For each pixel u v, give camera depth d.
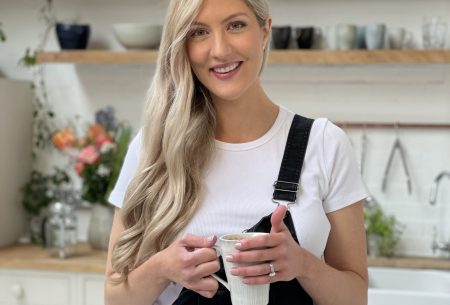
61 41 3.32
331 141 1.47
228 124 1.50
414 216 3.23
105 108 3.52
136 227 1.53
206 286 1.31
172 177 1.48
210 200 1.47
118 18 3.49
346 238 1.46
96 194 3.23
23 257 3.12
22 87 3.51
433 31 2.99
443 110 3.20
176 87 1.48
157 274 1.39
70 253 3.15
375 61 2.96
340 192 1.46
